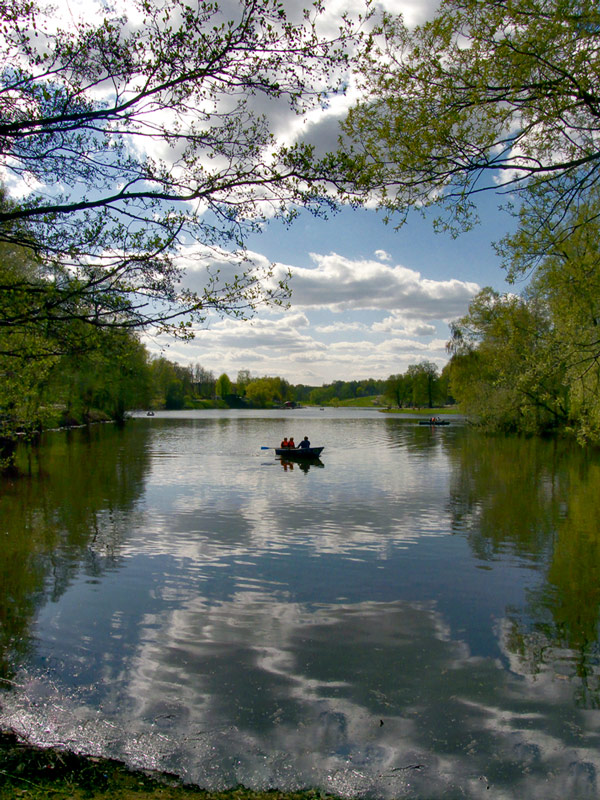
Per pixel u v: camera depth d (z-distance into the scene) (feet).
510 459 89.56
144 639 22.09
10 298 17.70
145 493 56.49
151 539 38.01
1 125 15.65
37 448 101.76
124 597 26.86
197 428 183.93
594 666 20.20
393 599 26.94
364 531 40.75
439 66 19.97
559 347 50.55
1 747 14.83
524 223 25.04
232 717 16.57
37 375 47.85
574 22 18.62
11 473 68.80
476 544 37.11
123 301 18.06
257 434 155.84
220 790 13.33
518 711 17.15
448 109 20.13
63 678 18.88
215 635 22.56
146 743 15.21
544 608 25.85
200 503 51.42
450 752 15.06
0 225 18.21
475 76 19.66
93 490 57.98
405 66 20.57
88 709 16.94
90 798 12.68
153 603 26.11
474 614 25.07
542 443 118.52
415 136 20.38
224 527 41.75
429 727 16.20
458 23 19.94
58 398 106.63
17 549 35.27
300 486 62.18
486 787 13.71
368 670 19.66
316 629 23.24
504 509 49.16
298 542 37.40
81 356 19.80
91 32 15.93
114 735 15.57
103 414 205.87
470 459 90.22
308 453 92.22
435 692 18.19
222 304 18.12
